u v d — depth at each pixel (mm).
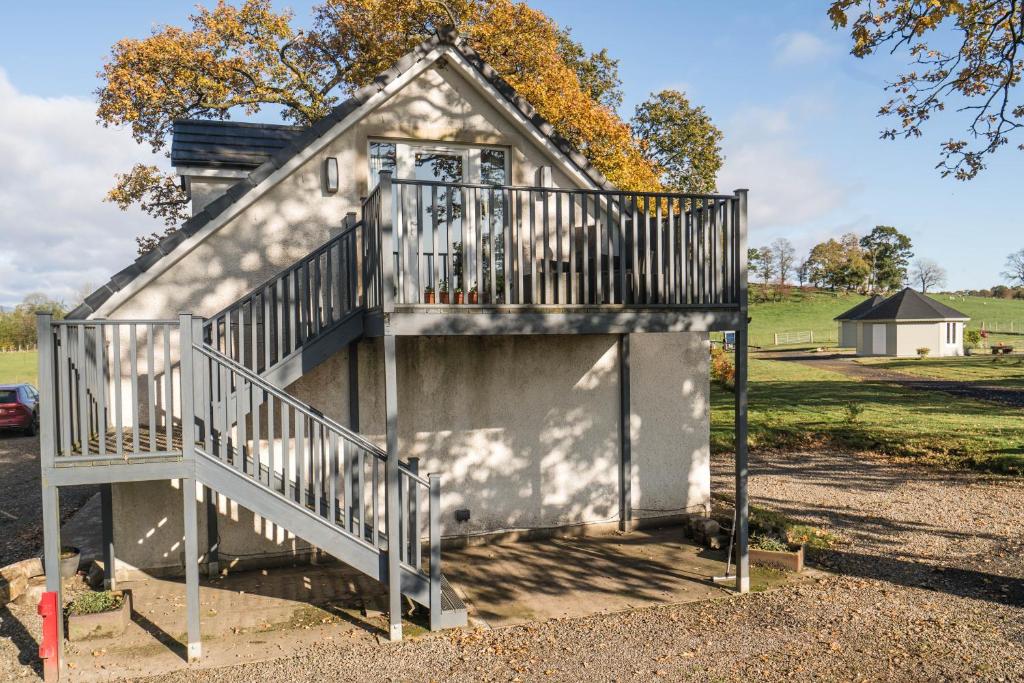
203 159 10227
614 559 9125
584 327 7684
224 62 24172
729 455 16750
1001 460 14750
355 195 9555
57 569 6215
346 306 8836
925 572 8453
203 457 6570
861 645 6504
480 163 10398
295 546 9094
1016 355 41312
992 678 5836
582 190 7785
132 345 6387
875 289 104438
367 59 23578
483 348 9781
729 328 8195
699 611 7398
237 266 9078
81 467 6301
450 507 9672
